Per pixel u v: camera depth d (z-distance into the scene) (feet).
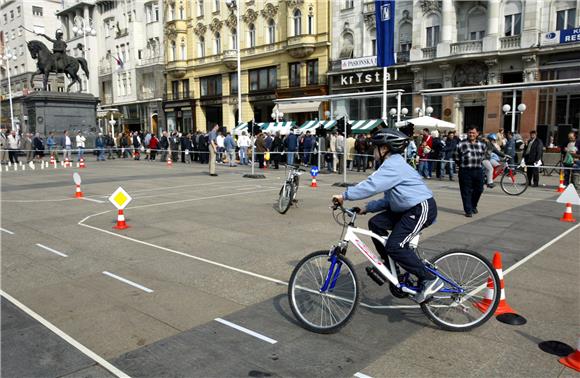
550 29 80.59
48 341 12.96
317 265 13.87
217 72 140.97
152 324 14.05
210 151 59.06
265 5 123.65
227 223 28.84
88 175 59.88
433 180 54.85
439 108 91.71
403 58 97.25
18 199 38.91
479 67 87.51
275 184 49.83
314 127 82.17
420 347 12.48
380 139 13.34
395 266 13.79
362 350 12.34
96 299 16.15
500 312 14.57
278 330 13.58
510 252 21.56
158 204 36.22
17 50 220.84
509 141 56.18
